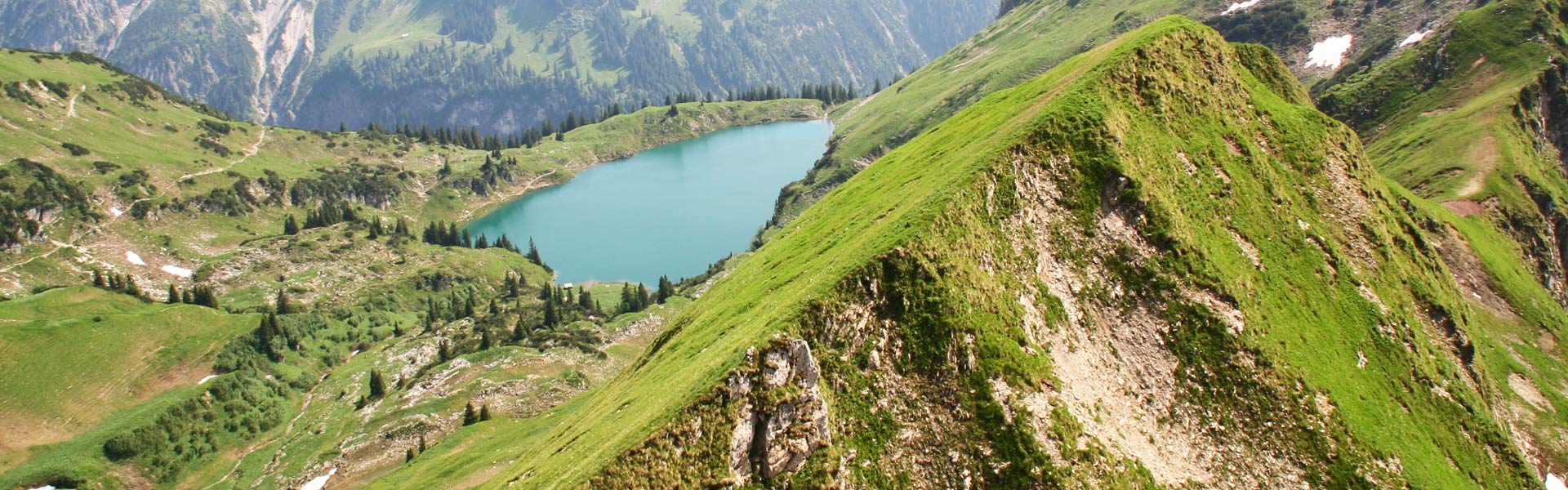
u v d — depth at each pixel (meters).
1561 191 162.75
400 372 168.12
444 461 120.75
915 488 63.38
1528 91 175.00
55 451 146.75
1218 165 90.62
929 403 66.69
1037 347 71.06
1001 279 74.31
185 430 155.12
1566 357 119.94
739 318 83.94
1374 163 179.75
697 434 62.88
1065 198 80.38
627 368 113.19
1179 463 69.12
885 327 69.44
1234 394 73.00
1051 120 83.88
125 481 143.75
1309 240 90.44
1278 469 70.12
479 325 187.88
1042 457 64.31
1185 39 100.25
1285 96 113.19
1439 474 74.44
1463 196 151.62
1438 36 199.88
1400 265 95.94
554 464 75.31
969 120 116.06
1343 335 83.94
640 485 61.38
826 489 62.72
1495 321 121.62
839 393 66.56
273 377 177.25
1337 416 73.38
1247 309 77.81
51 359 164.50
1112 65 92.44
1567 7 195.25
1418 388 83.81
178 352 176.75
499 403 146.88
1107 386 71.69
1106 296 76.69
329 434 148.00
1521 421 101.44
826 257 87.00
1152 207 80.38
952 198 76.75
